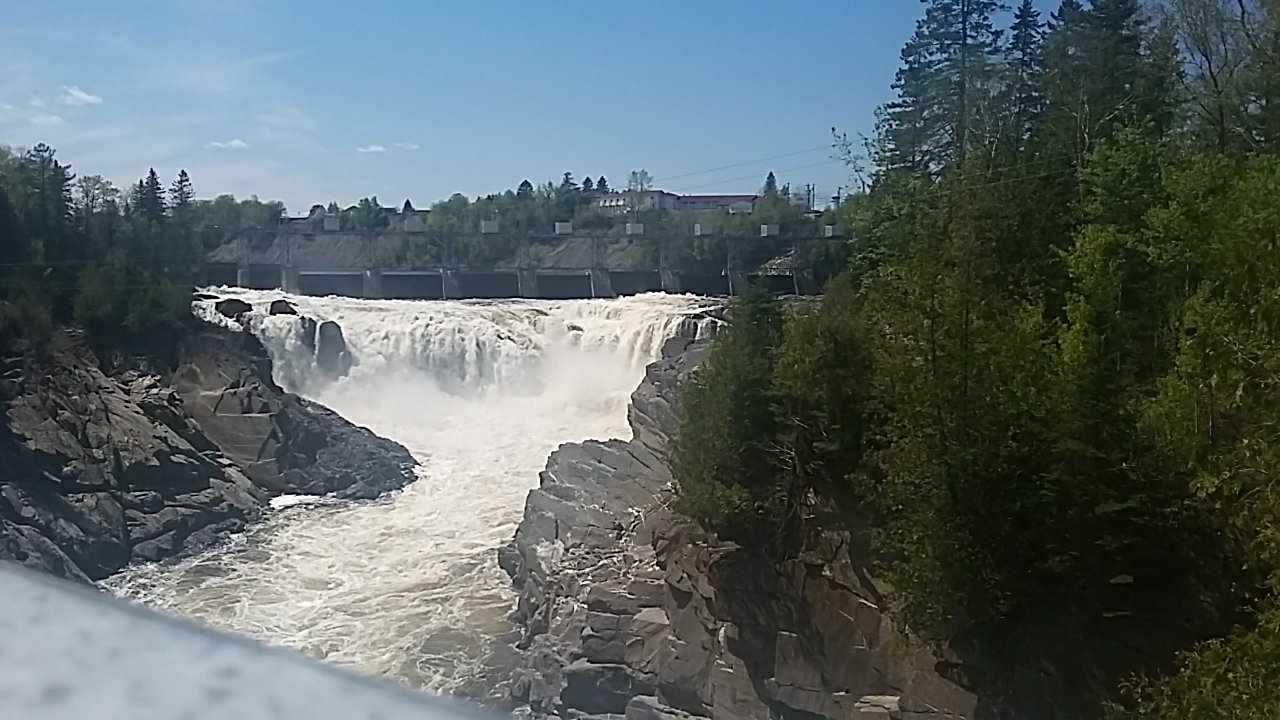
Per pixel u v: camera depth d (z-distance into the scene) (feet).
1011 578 73.41
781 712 90.58
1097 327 87.45
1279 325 65.10
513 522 160.35
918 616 75.97
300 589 137.80
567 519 127.95
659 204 535.60
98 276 195.21
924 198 115.03
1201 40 145.89
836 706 86.33
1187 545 70.13
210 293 253.03
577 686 105.60
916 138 185.47
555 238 363.97
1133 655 69.67
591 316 249.75
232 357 198.29
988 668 76.13
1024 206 103.45
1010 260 101.04
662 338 219.61
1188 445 70.18
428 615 128.67
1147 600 71.00
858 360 90.53
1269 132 140.87
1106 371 80.02
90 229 240.32
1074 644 72.28
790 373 92.07
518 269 346.13
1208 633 67.05
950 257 87.97
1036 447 73.46
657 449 134.92
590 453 143.54
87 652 8.45
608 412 215.31
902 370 81.30
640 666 103.65
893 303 95.45
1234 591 67.00
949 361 77.41
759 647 92.63
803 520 91.61
